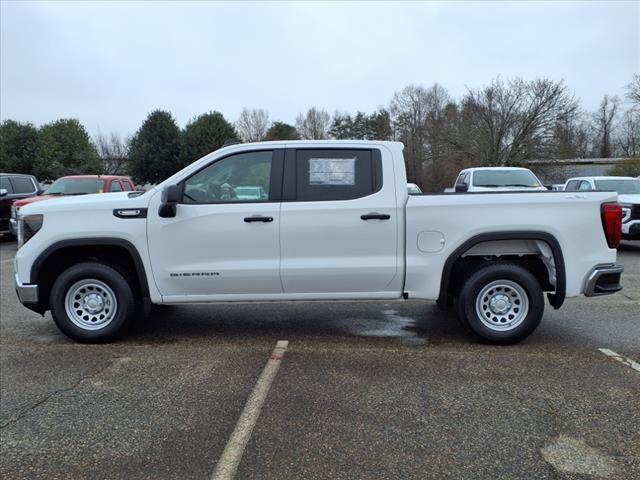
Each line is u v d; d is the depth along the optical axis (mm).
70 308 4973
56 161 52594
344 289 4852
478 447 3016
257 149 4836
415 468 2799
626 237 11109
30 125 54750
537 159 41062
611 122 71625
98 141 60500
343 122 71000
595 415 3412
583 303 6625
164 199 4633
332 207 4715
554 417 3387
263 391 3834
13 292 7562
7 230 14016
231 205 4750
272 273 4777
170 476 2742
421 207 4711
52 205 4871
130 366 4395
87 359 4582
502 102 42344
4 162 52844
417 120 61406
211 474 2758
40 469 2828
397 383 3971
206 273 4793
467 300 4816
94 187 12773
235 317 6043
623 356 4574
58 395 3789
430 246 4742
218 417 3416
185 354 4707
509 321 4852
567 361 4445
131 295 4977
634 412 3451
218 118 52625
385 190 4746
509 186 11945
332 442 3078
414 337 5219
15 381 4070
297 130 78312
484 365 4355
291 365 4395
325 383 3982
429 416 3408
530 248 4902
